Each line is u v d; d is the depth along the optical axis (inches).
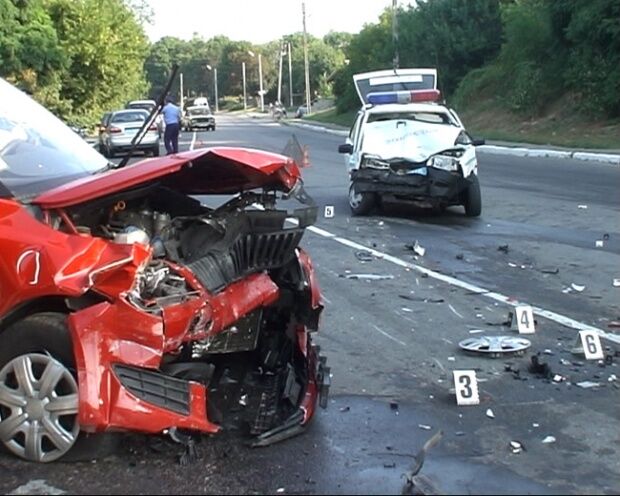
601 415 223.9
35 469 186.2
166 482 179.6
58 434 185.8
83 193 187.6
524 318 308.3
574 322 318.3
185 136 1854.1
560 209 612.7
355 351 281.7
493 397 237.6
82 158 235.9
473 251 462.3
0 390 190.7
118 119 1212.5
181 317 189.3
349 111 2566.4
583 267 418.0
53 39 1577.3
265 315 228.5
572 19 1336.1
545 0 1440.7
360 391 241.4
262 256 212.7
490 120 1551.4
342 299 354.9
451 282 387.5
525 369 263.0
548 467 190.5
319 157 1162.6
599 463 193.3
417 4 2059.5
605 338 297.0
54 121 250.8
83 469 185.5
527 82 1489.9
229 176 206.4
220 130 2237.9
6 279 187.5
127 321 181.9
